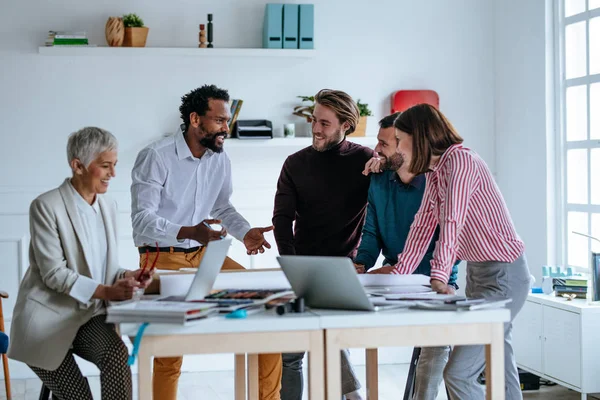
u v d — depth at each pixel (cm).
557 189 523
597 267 450
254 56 541
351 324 237
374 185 361
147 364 227
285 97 563
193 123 373
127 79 542
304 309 248
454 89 584
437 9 580
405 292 279
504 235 298
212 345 230
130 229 545
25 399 474
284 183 390
